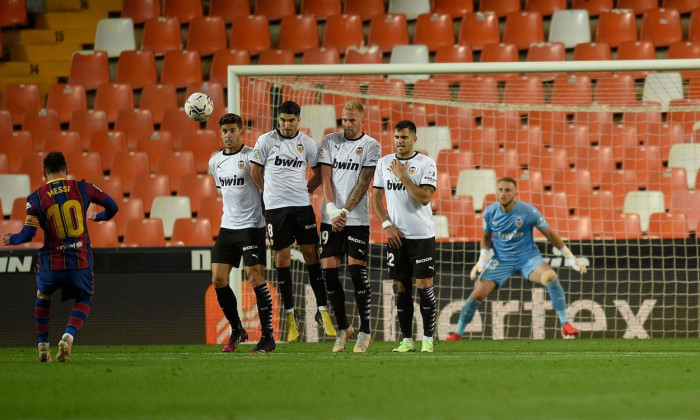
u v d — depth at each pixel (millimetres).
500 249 36812
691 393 17562
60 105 55750
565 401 16438
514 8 58250
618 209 47031
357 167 28906
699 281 37469
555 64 37125
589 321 38125
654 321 37750
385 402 16422
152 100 54531
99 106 55062
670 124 49906
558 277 38406
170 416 15070
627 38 55406
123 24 59500
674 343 34344
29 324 37906
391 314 38438
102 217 26672
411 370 22047
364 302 29094
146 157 49781
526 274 36594
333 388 18500
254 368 23062
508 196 35625
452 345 34031
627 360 25000
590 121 50625
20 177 50062
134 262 37750
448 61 54250
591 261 38219
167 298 37688
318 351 31094
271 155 29266
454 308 38594
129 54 57031
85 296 26422
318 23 59531
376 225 43125
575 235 44656
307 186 29844
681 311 37562
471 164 48125
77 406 16375
